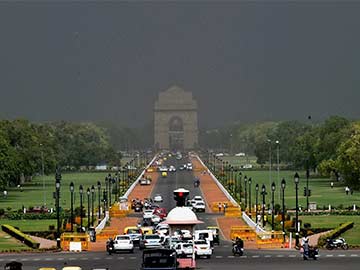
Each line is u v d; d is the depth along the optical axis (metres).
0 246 187.12
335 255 165.38
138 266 149.38
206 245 162.38
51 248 181.75
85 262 157.12
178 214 149.62
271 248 183.62
